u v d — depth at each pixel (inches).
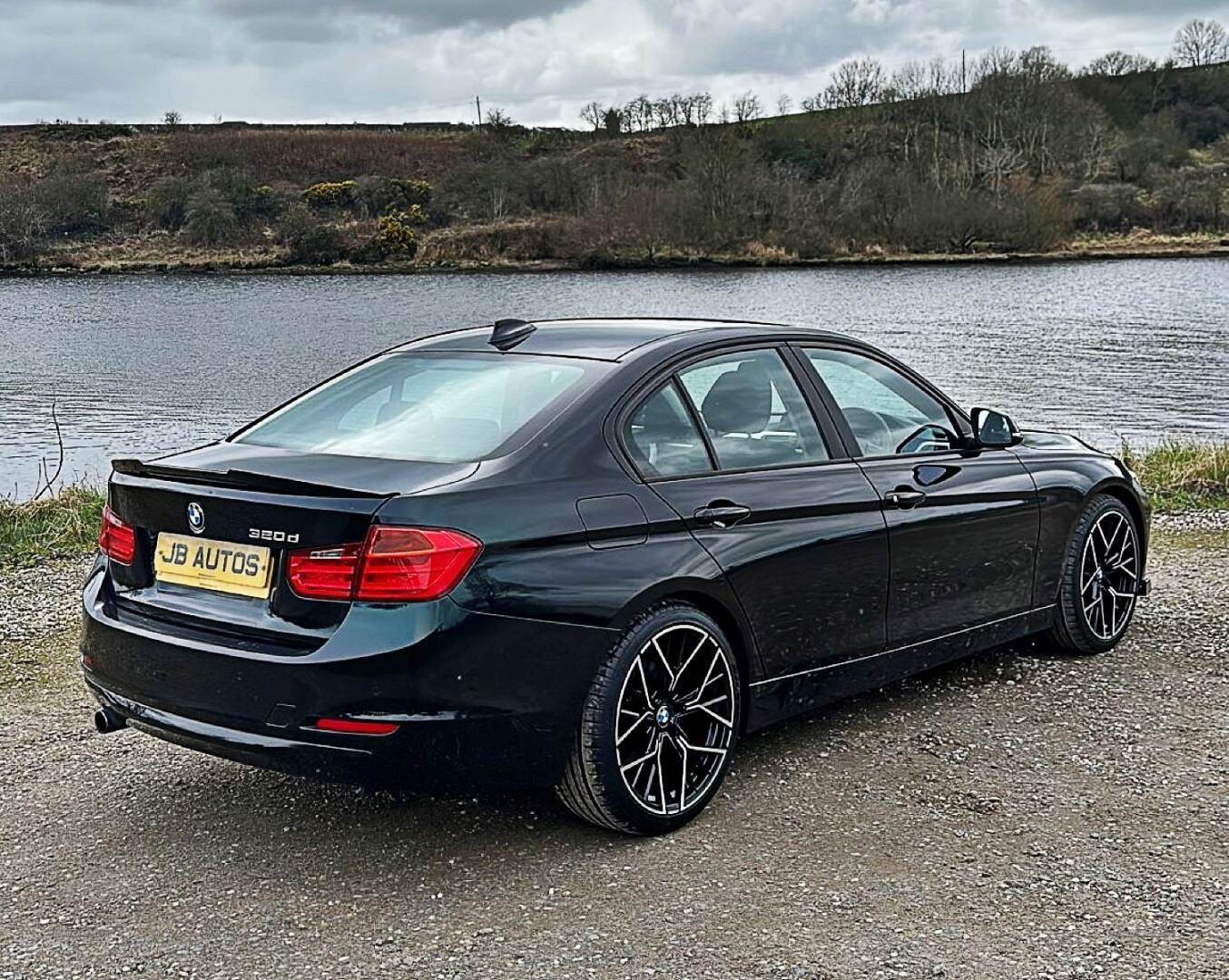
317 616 136.7
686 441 161.2
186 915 135.6
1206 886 137.4
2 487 567.2
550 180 3454.7
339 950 127.3
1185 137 4493.1
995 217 2999.5
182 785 172.4
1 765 180.4
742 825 155.1
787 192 3048.7
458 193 3430.1
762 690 165.2
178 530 148.6
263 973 123.5
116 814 162.9
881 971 120.8
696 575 152.5
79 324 1672.0
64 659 230.4
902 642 184.2
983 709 195.6
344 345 1359.5
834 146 3698.3
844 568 172.1
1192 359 1048.2
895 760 175.2
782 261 2881.4
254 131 4047.7
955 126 3902.6
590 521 145.3
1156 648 226.4
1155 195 3464.6
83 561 309.1
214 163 3663.9
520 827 155.9
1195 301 1713.8
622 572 145.8
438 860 147.2
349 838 153.8
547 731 141.3
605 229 2994.6
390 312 1818.4
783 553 163.3
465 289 2309.3
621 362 162.9
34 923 134.5
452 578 134.3
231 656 138.5
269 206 3353.8
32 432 759.1
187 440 721.6
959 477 191.5
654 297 2028.8
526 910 134.6
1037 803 160.4
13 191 3267.7
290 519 138.0
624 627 145.6
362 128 4308.6
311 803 165.0
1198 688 204.5
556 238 3021.7
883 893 136.8
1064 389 871.1
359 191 3393.2
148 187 3543.3
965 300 1815.9
